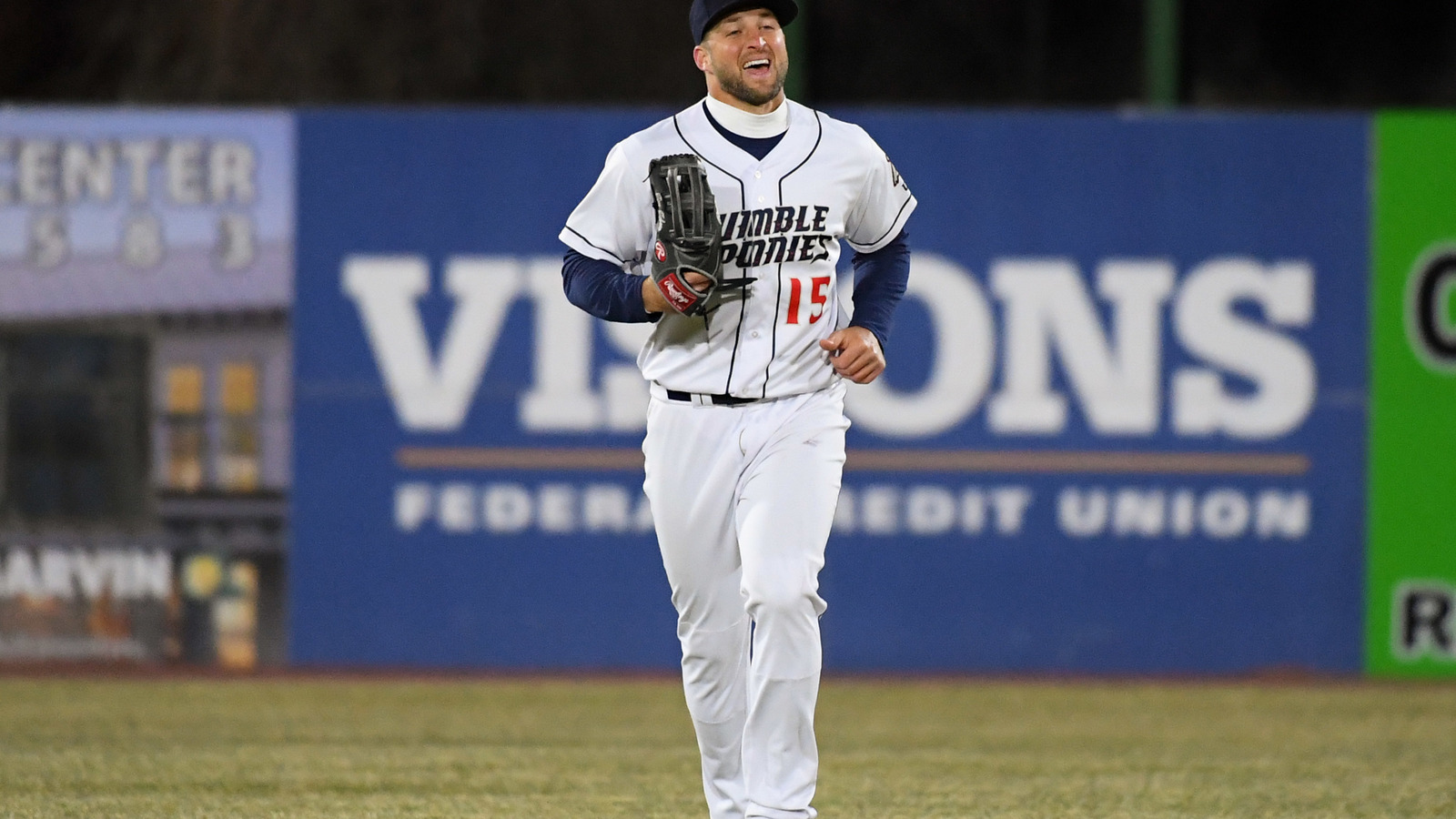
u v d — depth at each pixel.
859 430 25.72
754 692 11.72
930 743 19.91
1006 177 25.64
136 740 19.61
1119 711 22.50
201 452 25.80
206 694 23.31
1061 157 25.66
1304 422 25.77
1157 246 25.70
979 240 25.64
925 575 25.78
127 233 25.66
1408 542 25.80
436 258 25.72
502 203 25.72
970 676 25.58
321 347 25.72
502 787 16.73
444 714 21.77
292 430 25.75
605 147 25.75
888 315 12.62
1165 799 16.39
